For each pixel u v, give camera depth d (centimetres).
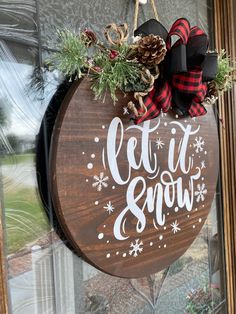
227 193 106
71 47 58
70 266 67
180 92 70
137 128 70
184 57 65
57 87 64
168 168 77
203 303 99
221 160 105
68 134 59
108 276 74
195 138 84
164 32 70
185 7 96
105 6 75
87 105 62
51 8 65
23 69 60
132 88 64
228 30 105
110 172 65
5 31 58
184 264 93
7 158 58
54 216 64
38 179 61
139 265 71
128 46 62
